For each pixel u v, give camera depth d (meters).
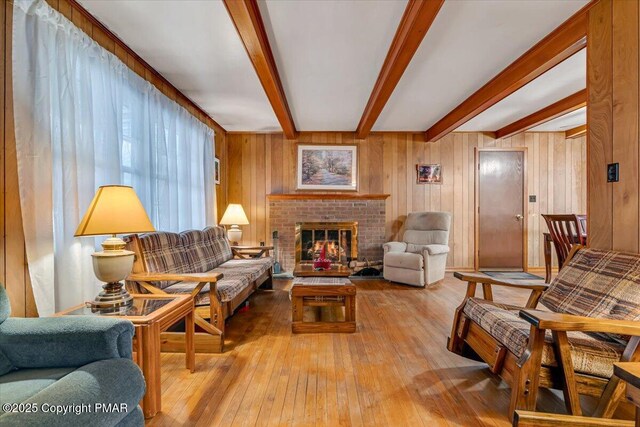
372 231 5.28
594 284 1.74
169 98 3.34
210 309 2.38
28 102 1.70
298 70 3.05
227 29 2.37
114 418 1.08
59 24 1.86
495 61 2.90
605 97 1.96
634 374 0.93
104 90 2.24
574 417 1.36
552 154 5.44
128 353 1.32
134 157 2.69
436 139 5.14
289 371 2.05
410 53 2.49
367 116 4.09
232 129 5.25
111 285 1.77
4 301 1.30
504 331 1.66
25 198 1.69
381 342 2.51
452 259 5.43
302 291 2.68
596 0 2.03
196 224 4.00
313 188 5.40
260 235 5.43
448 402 1.72
